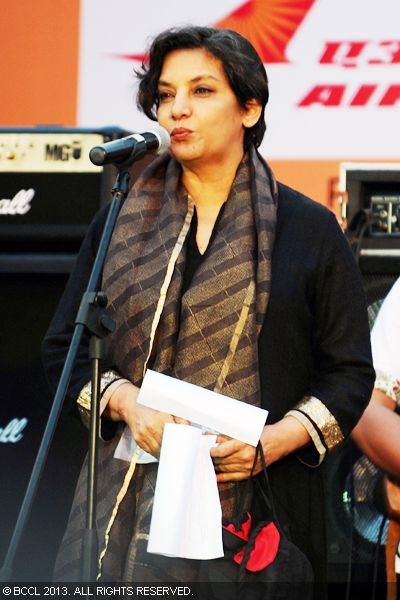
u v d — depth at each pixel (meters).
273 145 9.81
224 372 5.52
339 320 5.73
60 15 9.97
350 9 9.76
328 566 6.68
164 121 5.73
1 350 6.94
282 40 9.80
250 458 5.38
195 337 5.56
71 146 6.90
